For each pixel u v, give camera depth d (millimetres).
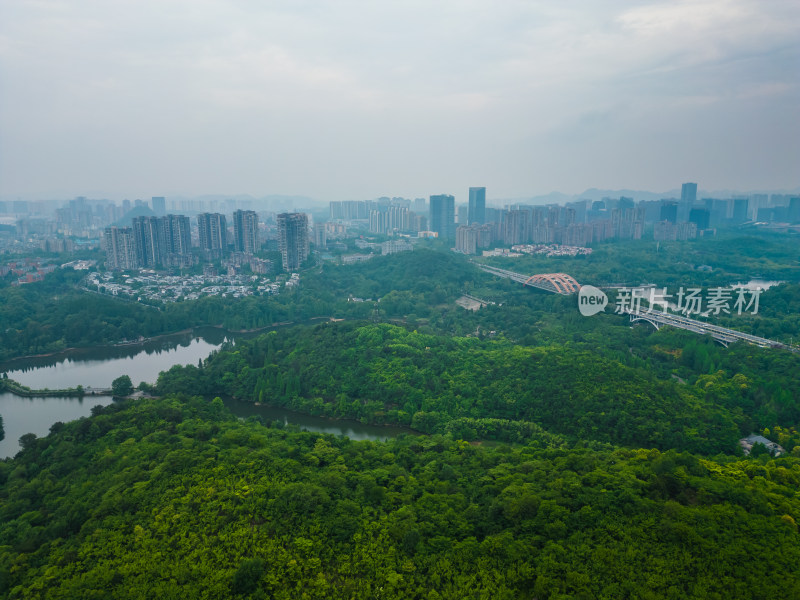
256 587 92188
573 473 119375
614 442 157500
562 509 103625
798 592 81562
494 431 168000
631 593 85250
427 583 92562
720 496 105438
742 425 164125
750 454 148000
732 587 84625
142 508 113500
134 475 125562
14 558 101875
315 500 111375
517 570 92375
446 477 125312
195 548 101625
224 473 124750
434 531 103812
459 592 89438
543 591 87750
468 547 98188
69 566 98125
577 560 92438
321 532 104250
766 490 110938
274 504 111812
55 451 144875
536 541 98188
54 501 122188
